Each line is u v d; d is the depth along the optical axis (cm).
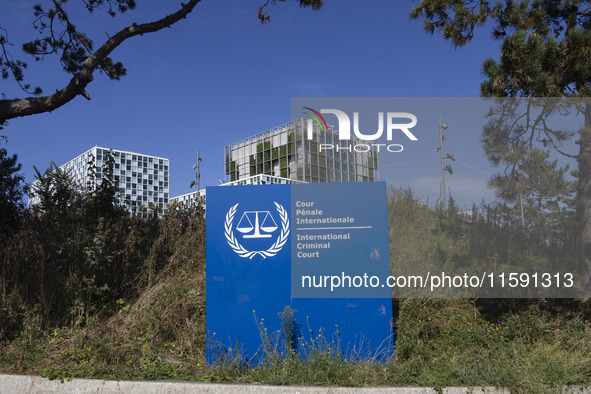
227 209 558
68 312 650
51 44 913
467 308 631
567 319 580
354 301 532
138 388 479
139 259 767
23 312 636
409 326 544
